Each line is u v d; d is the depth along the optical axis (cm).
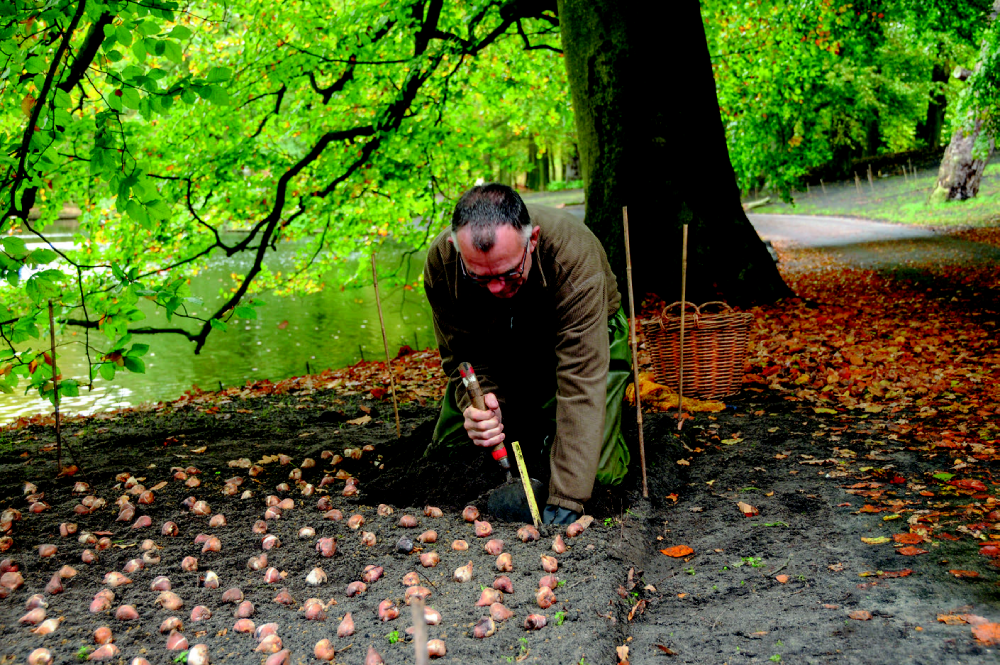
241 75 913
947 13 1975
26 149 328
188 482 374
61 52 317
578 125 988
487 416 309
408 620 237
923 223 2542
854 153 4428
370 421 536
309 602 243
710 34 1419
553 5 1080
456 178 1184
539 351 347
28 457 457
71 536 309
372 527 313
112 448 476
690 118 957
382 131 1040
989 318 875
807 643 219
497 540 290
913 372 588
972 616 223
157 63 872
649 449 398
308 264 1149
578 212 3047
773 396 531
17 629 231
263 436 499
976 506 313
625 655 219
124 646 223
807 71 1566
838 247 2136
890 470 367
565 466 303
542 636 223
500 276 258
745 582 266
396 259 2341
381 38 1020
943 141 4200
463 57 1108
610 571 263
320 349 1276
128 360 326
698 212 955
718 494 355
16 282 324
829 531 303
